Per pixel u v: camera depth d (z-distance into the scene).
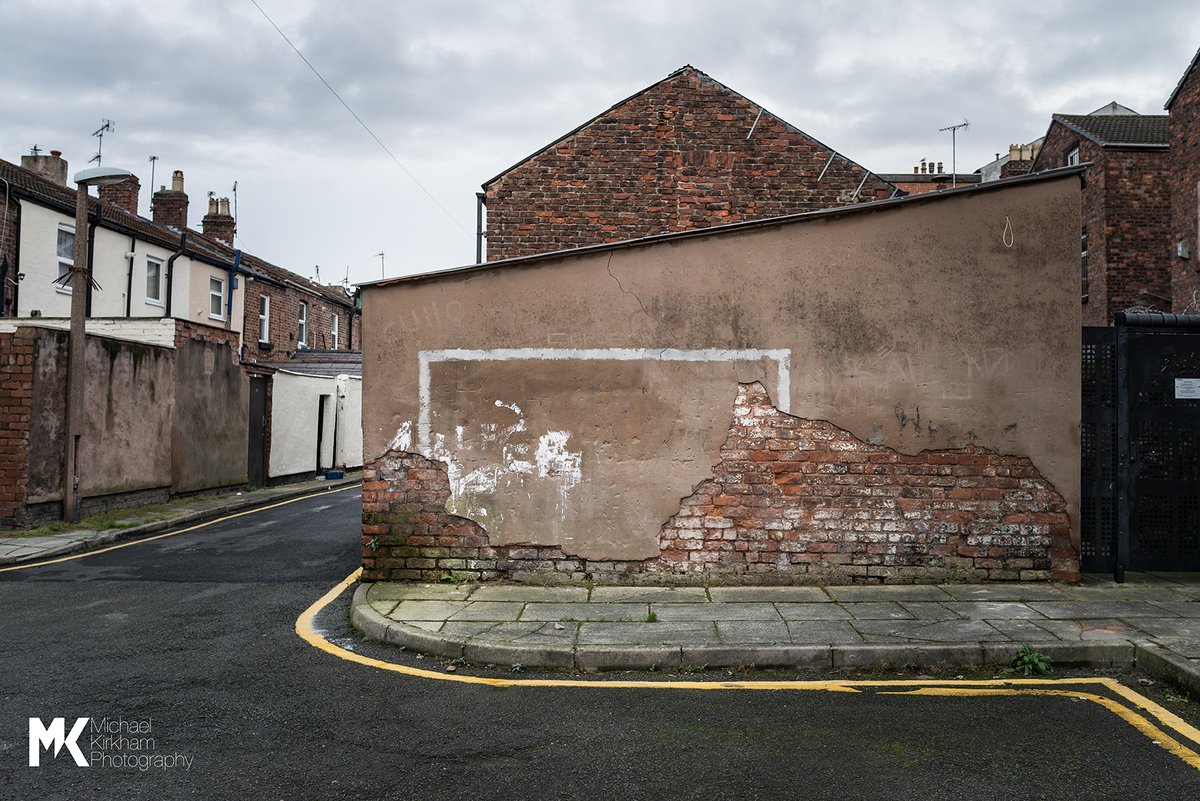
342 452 25.73
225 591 8.19
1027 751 4.24
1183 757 4.16
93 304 20.05
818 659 5.71
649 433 7.85
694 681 5.48
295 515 14.70
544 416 7.91
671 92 13.68
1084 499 7.87
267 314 29.62
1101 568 7.82
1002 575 7.68
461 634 6.15
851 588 7.56
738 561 7.77
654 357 7.86
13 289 17.31
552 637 6.06
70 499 12.31
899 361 7.77
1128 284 21.44
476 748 4.32
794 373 7.79
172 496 15.53
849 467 7.74
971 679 5.47
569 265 7.94
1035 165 26.66
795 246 7.84
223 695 5.16
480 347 7.97
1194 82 17.22
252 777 3.96
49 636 6.52
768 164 13.58
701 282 7.87
